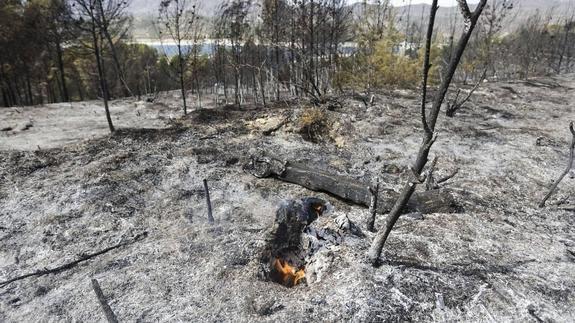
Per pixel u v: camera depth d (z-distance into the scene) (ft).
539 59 75.87
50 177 23.06
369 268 14.05
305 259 16.05
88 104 46.32
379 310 12.34
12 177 22.89
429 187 20.12
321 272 14.80
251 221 18.88
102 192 21.06
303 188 21.89
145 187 21.84
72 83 83.05
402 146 27.96
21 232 17.85
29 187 21.74
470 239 16.51
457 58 10.68
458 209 19.21
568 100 43.80
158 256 16.07
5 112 40.65
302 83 39.40
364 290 13.05
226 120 33.50
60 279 14.90
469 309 12.62
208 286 14.24
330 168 24.20
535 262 15.03
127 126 35.55
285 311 12.78
